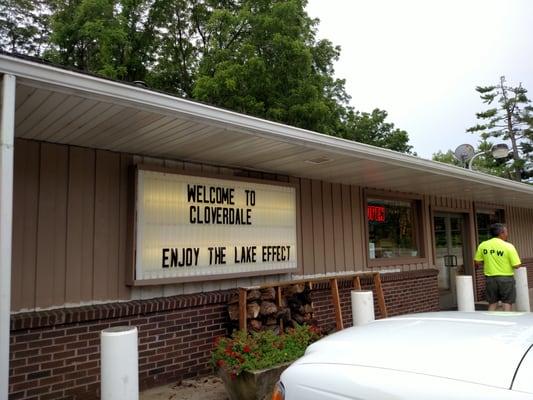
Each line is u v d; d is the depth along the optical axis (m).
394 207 9.75
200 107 4.22
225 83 15.58
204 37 19.83
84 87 3.52
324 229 7.91
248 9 17.52
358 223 8.62
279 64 16.91
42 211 4.81
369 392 2.05
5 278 3.08
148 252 5.41
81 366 4.83
